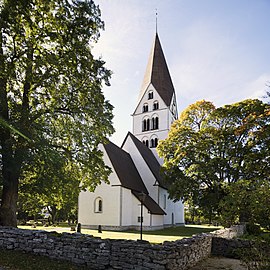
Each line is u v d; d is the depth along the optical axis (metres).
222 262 10.74
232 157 27.78
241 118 29.12
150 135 49.84
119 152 37.84
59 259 9.58
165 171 31.38
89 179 18.16
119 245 8.55
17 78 15.20
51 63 14.44
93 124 16.98
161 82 51.31
